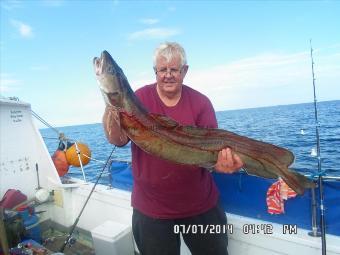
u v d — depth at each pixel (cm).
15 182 209
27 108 218
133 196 136
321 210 122
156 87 129
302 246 130
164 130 112
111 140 118
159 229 128
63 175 236
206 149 114
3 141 205
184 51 119
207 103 131
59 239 210
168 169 122
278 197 142
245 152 113
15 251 166
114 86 105
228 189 159
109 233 174
